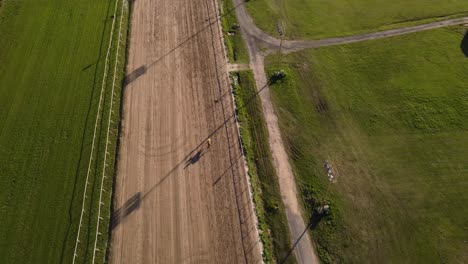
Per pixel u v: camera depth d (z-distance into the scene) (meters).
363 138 39.12
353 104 42.19
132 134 39.22
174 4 54.59
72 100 42.47
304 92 43.41
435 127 39.94
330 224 32.94
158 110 41.31
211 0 55.25
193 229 32.53
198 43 48.81
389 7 54.62
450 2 55.31
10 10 53.41
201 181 35.56
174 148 38.03
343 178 35.91
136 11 53.50
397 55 47.50
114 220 33.09
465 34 49.78
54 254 31.27
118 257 31.03
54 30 50.44
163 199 34.38
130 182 35.56
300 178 36.09
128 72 45.31
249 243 31.70
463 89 43.47
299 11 53.97
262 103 42.38
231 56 47.66
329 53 47.88
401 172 36.34
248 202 34.12
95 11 53.22
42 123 40.44
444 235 32.22
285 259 31.17
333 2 55.62
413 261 30.83
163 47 48.31
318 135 39.41
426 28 51.12
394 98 42.66
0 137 39.25
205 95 42.75
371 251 31.38
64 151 38.03
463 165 36.78
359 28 51.53
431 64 46.31
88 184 35.47
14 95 43.03
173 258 30.92
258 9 54.25
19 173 36.44
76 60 46.66
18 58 46.94
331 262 30.92
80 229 32.59
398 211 33.62
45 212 33.78
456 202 34.22
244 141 38.62
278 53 48.06
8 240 32.06
